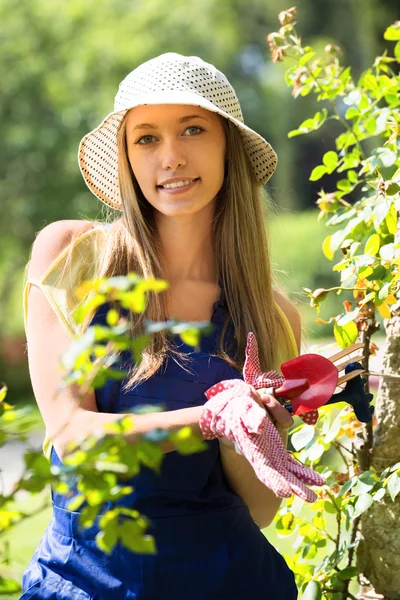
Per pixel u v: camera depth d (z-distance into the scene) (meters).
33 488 1.38
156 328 1.42
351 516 2.41
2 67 13.27
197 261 2.42
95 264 2.33
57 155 13.26
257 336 2.40
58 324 2.24
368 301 2.55
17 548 5.04
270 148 2.45
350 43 17.58
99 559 2.11
